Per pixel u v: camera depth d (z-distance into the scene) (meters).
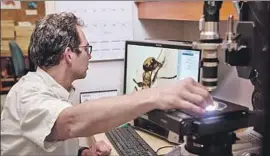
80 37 1.29
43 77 1.23
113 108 0.79
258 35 0.67
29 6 3.54
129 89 1.88
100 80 2.06
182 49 1.56
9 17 3.72
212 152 0.78
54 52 1.22
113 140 1.53
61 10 1.95
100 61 2.04
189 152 0.81
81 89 2.02
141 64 1.79
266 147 0.65
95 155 1.46
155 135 1.58
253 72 0.71
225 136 0.78
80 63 1.30
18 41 3.67
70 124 0.85
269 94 0.63
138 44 1.80
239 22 0.73
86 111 0.82
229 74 1.50
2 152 1.26
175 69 1.60
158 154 1.35
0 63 3.85
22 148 1.22
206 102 0.75
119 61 2.08
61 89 1.24
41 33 1.23
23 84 1.19
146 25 2.08
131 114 0.78
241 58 0.72
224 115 0.75
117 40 2.05
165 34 2.10
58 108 0.91
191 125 0.71
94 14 2.00
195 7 1.39
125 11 2.05
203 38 0.74
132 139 1.51
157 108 0.74
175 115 0.74
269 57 0.63
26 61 3.42
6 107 1.26
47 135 0.91
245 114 0.76
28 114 0.97
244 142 0.84
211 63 0.75
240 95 1.50
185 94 0.73
